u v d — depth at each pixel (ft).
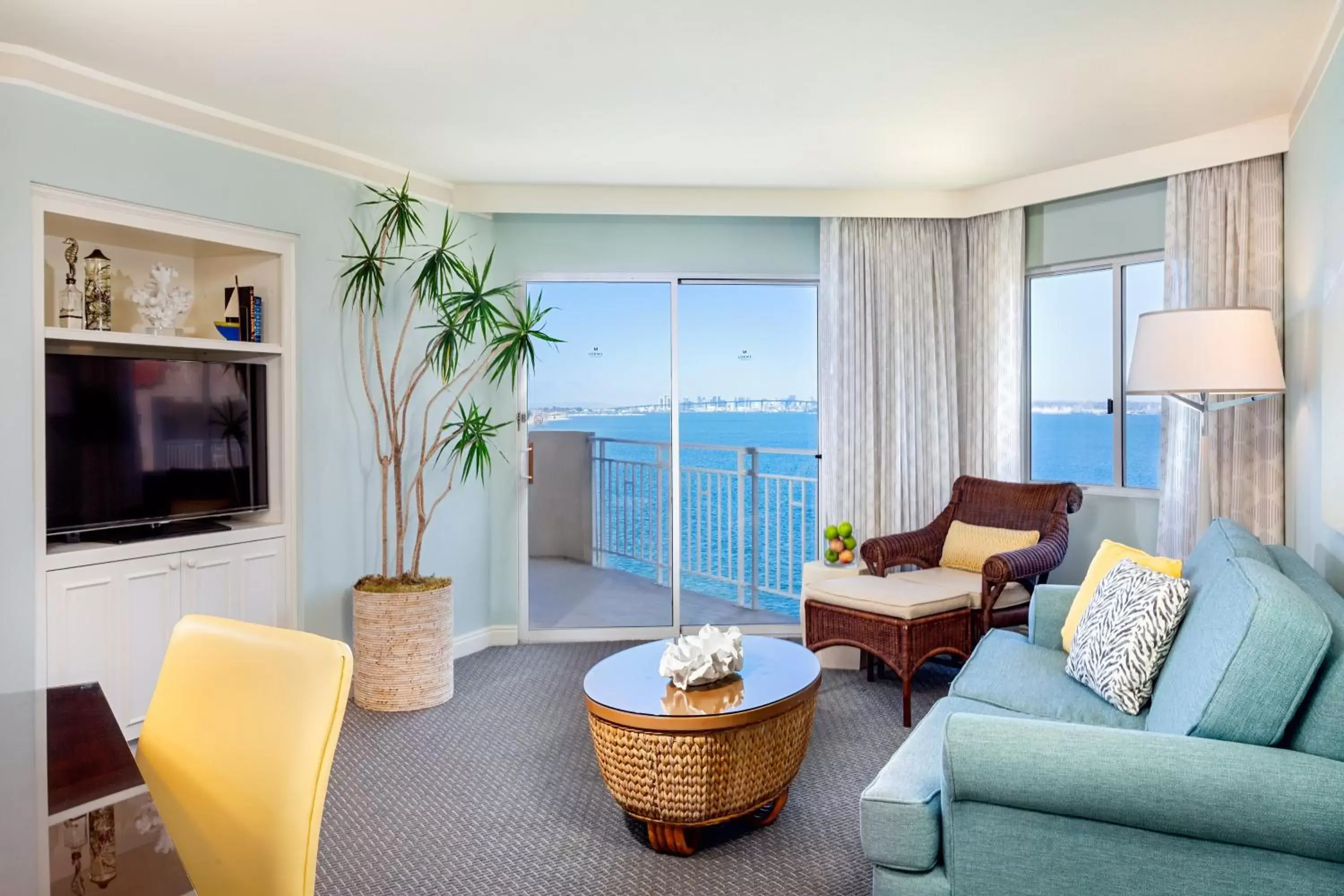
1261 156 12.01
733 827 8.81
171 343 11.44
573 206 15.26
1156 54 9.64
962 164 13.87
